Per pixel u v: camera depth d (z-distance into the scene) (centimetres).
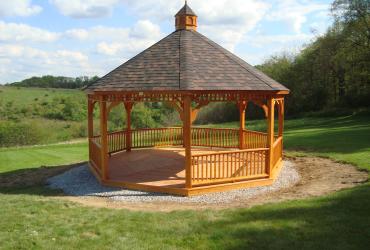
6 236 699
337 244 630
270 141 1180
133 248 645
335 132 2392
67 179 1328
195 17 1378
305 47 4594
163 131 1903
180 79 1073
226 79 1112
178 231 719
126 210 898
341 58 4100
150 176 1237
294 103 4431
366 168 1274
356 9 3888
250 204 930
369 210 772
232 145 1764
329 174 1255
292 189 1094
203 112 4434
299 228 703
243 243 652
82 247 651
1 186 1318
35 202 977
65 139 3312
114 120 3688
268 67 4684
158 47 1273
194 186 1086
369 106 4012
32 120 3553
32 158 1864
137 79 1132
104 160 1205
